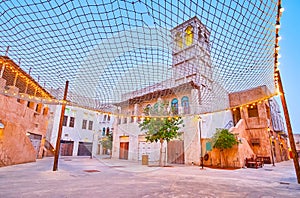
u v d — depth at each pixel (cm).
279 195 361
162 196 337
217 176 641
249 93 520
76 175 593
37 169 713
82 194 338
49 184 428
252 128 1447
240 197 341
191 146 1020
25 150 977
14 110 1085
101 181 488
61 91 453
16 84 824
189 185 455
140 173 680
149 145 873
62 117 743
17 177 515
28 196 313
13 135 845
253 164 1032
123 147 861
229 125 1281
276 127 1761
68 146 1870
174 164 906
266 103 1598
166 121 800
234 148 1043
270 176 657
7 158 798
